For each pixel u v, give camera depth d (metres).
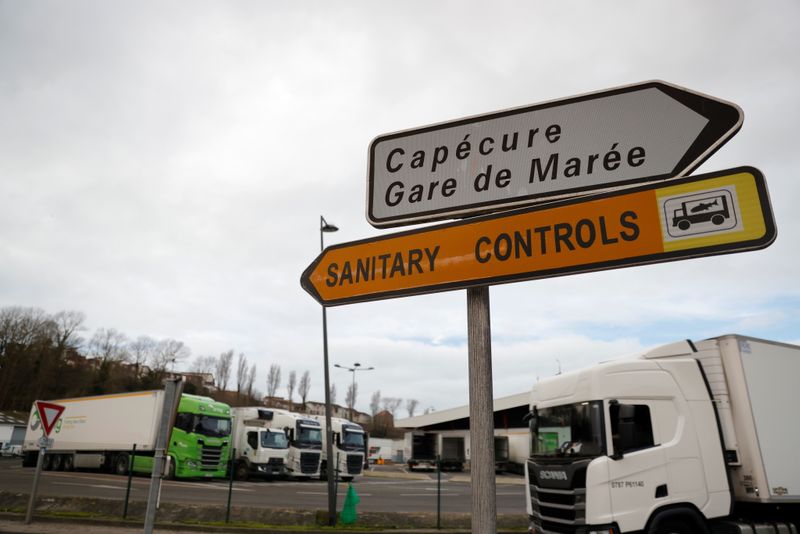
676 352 8.30
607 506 7.13
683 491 7.38
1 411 65.62
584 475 7.40
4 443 51.22
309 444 28.80
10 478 22.19
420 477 38.88
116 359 90.44
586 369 8.09
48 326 77.19
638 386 7.77
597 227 3.15
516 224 3.36
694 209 2.96
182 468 22.86
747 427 7.70
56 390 74.56
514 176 3.61
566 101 3.64
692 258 2.90
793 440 7.82
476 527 2.94
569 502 7.54
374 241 3.79
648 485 7.30
